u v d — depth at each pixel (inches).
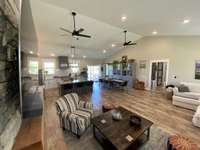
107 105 128.6
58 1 113.3
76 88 228.2
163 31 198.1
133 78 289.3
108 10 126.0
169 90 191.6
